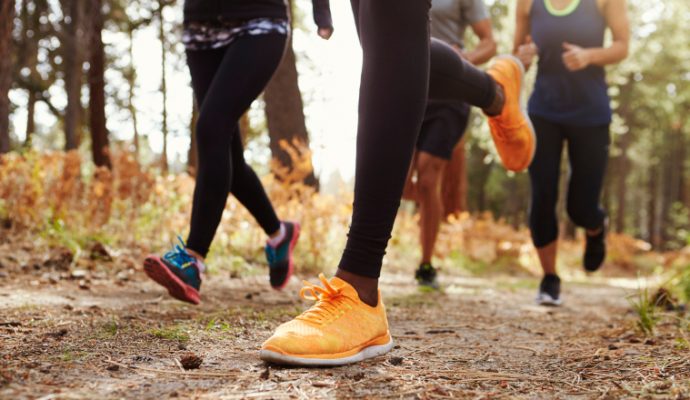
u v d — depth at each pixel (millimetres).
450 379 1516
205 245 2389
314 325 1625
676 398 1318
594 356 1854
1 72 6039
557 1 3777
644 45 18844
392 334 2227
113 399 1243
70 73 11227
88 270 3697
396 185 1672
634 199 41656
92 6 11055
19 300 2480
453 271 7930
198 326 2074
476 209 34281
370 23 1670
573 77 3684
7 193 4523
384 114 1638
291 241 3076
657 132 27719
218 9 2533
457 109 4191
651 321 2359
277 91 7215
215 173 2391
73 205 4805
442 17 4191
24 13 11188
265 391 1335
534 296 4523
